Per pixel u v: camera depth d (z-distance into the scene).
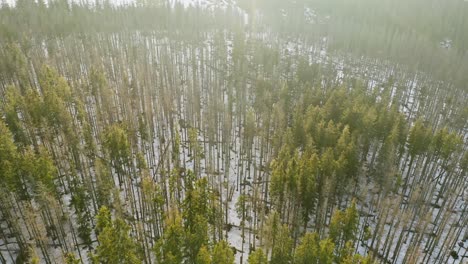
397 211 58.81
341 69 130.12
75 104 74.56
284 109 80.31
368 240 57.53
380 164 63.88
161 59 109.06
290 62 116.31
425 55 126.88
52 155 60.62
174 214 44.69
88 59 102.38
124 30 128.75
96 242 50.66
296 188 52.75
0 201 48.16
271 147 71.94
